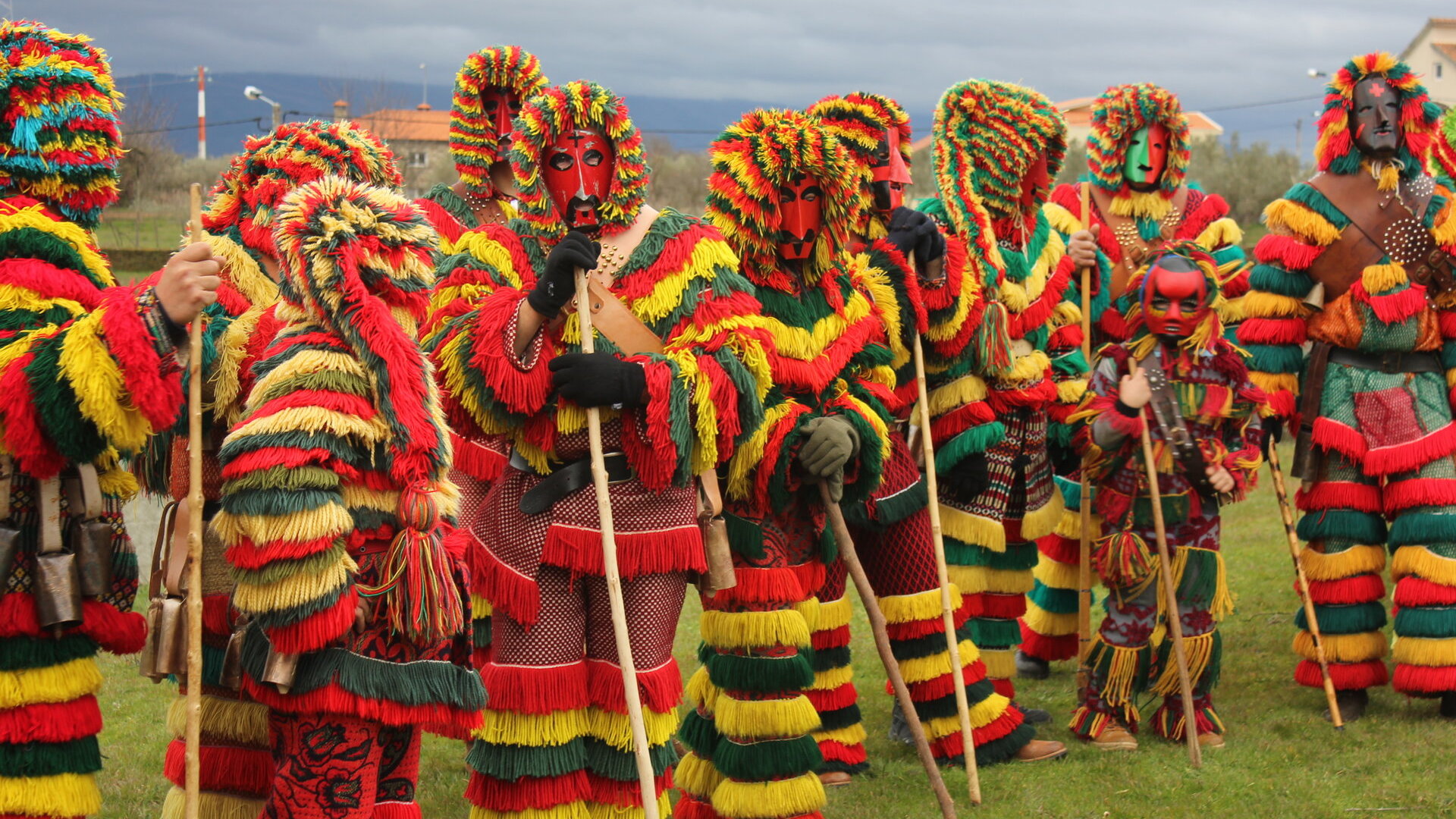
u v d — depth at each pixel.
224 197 4.39
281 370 3.32
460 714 3.50
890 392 4.74
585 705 3.99
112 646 3.68
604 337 3.94
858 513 4.99
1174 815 4.89
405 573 3.35
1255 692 6.46
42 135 3.63
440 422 3.52
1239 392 5.74
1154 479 5.56
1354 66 6.13
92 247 3.77
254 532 3.17
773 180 4.40
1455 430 6.06
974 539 5.69
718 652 4.46
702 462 3.95
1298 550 6.18
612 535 3.76
